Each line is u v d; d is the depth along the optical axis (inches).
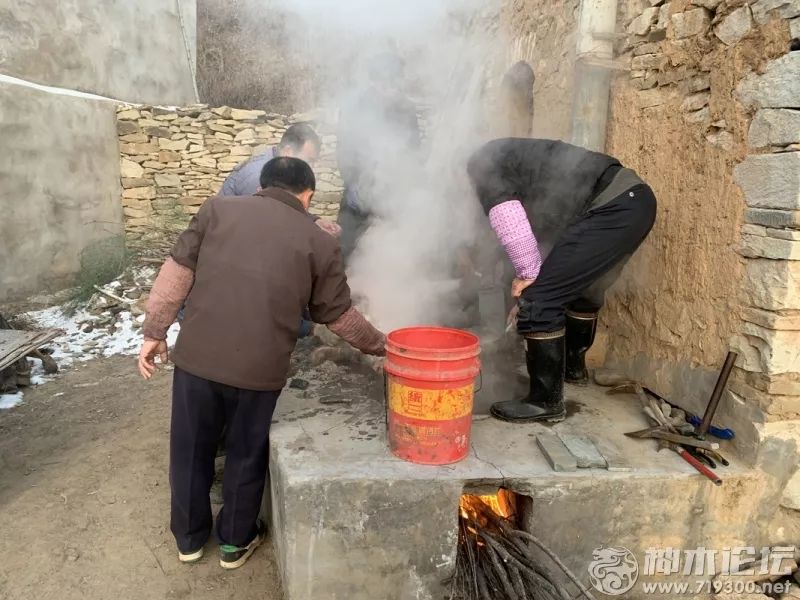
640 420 101.2
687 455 87.4
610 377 116.6
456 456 84.7
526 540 84.8
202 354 85.2
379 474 80.7
